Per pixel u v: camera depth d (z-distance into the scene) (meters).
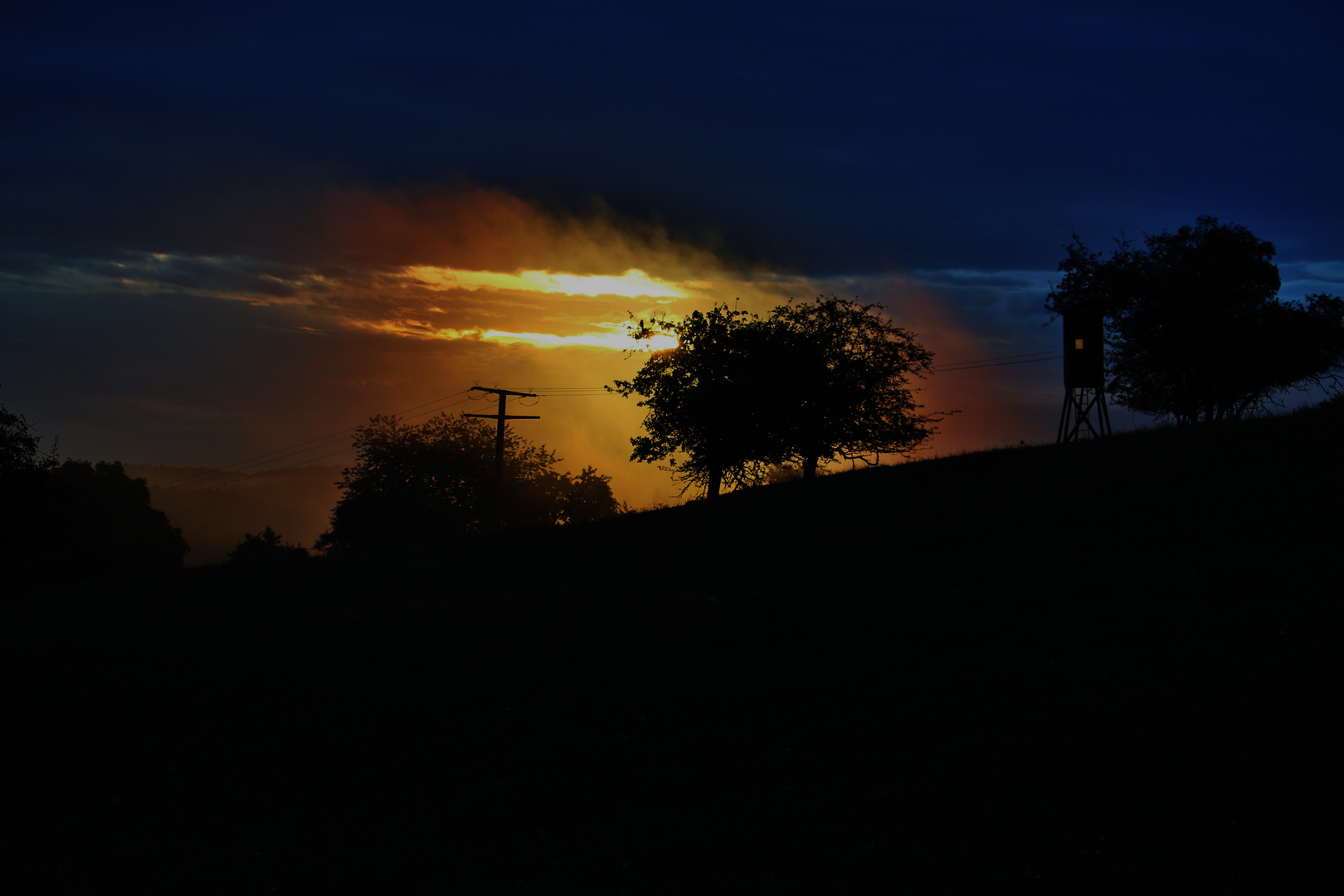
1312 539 14.82
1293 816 7.55
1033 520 20.42
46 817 11.13
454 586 25.48
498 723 13.02
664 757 11.05
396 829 9.97
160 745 13.63
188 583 33.44
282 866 9.24
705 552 24.83
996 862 7.63
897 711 11.21
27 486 24.27
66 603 32.50
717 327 38.41
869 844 8.24
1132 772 8.73
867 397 38.03
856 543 22.06
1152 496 20.05
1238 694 9.82
